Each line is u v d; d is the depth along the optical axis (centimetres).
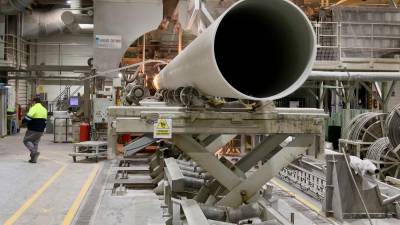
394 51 1080
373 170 573
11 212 619
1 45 1681
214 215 398
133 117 388
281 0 288
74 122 1530
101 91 1241
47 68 1798
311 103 1831
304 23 300
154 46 1414
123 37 1024
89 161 1097
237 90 306
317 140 403
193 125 384
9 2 1485
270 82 338
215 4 923
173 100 503
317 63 1044
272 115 386
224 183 419
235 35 354
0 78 1898
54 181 840
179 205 398
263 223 357
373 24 1070
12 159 1127
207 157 415
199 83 360
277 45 345
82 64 2302
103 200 688
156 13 1024
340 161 579
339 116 1376
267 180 425
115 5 1016
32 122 1062
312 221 571
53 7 1942
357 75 1002
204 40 311
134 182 791
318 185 687
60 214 609
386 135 880
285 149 427
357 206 582
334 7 1080
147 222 568
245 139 1157
